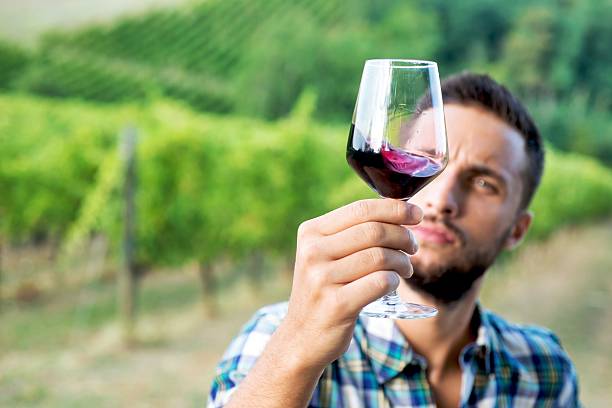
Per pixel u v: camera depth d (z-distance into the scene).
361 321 1.69
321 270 1.15
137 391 6.77
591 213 27.98
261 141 10.17
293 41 46.53
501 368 1.80
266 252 10.63
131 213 8.30
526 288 14.41
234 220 9.72
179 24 46.06
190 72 45.25
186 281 11.80
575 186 23.72
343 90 47.56
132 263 8.28
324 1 49.94
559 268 17.61
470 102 1.70
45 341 8.16
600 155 56.28
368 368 1.66
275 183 10.21
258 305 10.65
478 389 1.77
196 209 9.24
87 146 10.28
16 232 10.30
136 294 10.79
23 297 9.98
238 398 1.25
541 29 54.03
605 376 8.48
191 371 7.45
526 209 1.86
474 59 52.50
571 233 24.31
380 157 1.25
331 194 11.34
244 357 1.62
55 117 14.26
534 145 1.79
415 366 1.67
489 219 1.67
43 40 42.50
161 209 8.98
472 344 1.75
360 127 1.27
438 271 1.65
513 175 1.72
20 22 42.50
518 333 1.92
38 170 10.11
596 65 56.16
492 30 53.34
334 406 1.63
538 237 17.50
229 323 9.53
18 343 8.04
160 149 8.93
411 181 1.26
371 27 50.34
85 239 10.88
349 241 1.14
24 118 13.96
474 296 1.72
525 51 54.12
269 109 46.34
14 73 41.34
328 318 1.15
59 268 10.84
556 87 55.16
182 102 44.19
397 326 1.69
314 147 10.77
